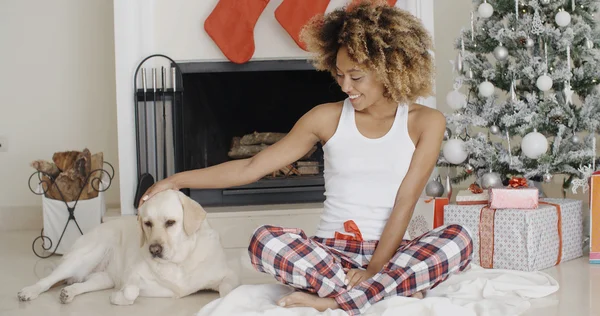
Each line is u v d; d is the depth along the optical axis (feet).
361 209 7.13
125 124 11.66
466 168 10.44
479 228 9.36
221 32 11.66
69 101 13.48
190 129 12.49
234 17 11.66
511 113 10.19
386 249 6.82
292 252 6.66
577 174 10.12
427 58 6.86
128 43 11.64
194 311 7.67
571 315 7.19
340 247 7.11
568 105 9.99
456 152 10.13
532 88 10.41
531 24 10.03
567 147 10.12
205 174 7.64
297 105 13.00
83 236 8.81
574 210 9.95
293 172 12.36
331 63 6.99
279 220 11.34
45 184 10.99
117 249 8.71
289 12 11.60
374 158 7.12
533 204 9.21
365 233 7.09
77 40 13.39
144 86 11.62
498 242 9.23
